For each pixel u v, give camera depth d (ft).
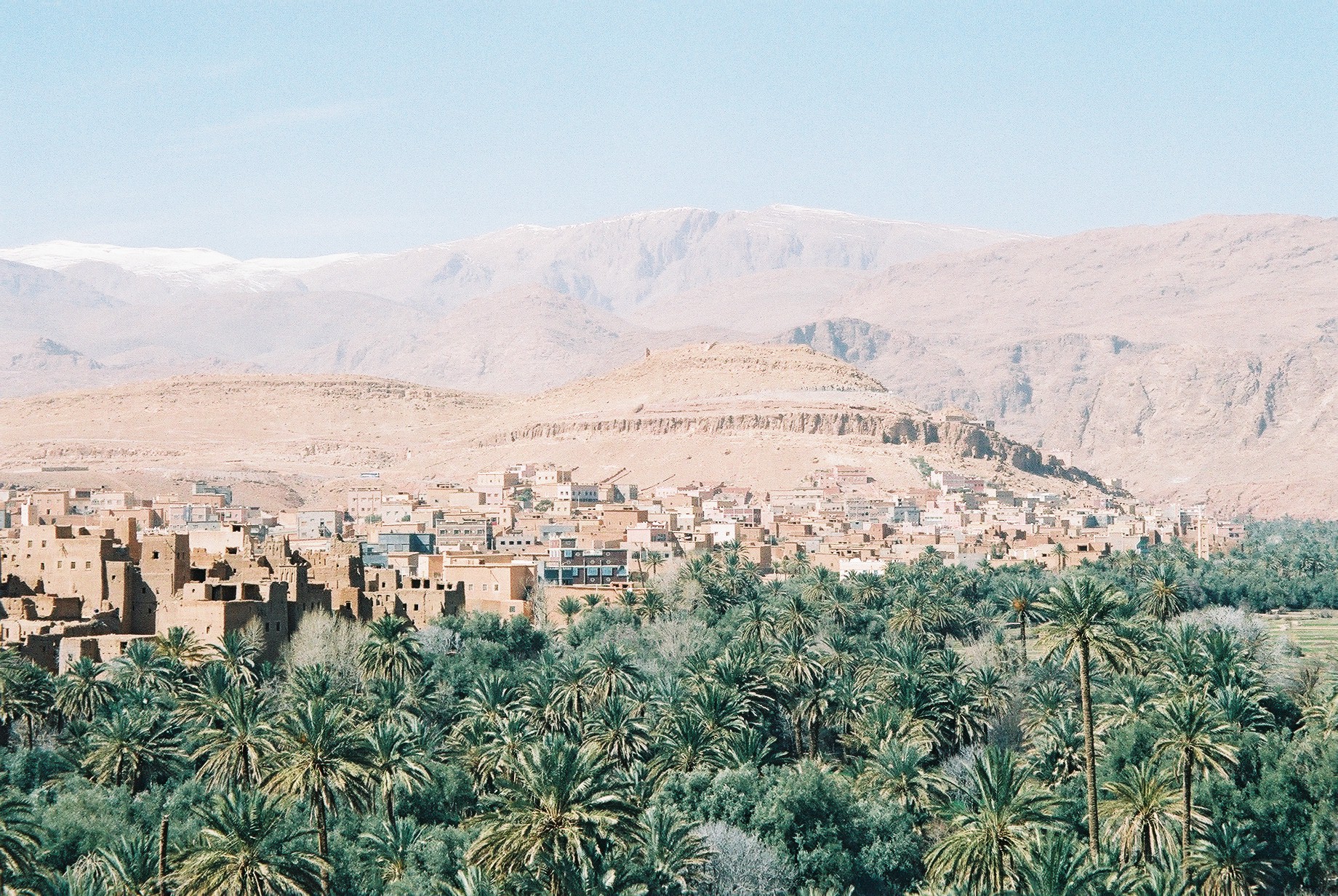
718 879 421.59
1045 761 522.88
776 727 614.34
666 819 410.11
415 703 570.05
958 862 385.91
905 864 464.24
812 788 472.85
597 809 369.50
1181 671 559.38
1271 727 539.29
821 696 590.14
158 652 582.35
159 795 462.19
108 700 528.63
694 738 523.70
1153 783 438.40
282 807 438.40
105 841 410.11
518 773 417.49
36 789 462.19
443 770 500.33
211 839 371.76
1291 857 474.90
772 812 461.78
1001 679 623.36
